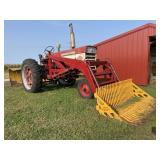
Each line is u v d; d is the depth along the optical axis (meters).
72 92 8.12
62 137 4.16
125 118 5.10
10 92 8.47
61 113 5.54
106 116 5.25
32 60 8.20
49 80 8.77
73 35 8.11
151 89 9.06
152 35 10.19
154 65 13.34
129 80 7.07
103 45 11.57
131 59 10.83
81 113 5.51
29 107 6.13
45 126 4.69
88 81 6.73
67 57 8.02
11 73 10.23
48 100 6.89
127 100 6.64
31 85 8.36
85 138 4.11
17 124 4.84
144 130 4.43
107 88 5.83
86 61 6.94
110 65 7.52
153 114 5.40
